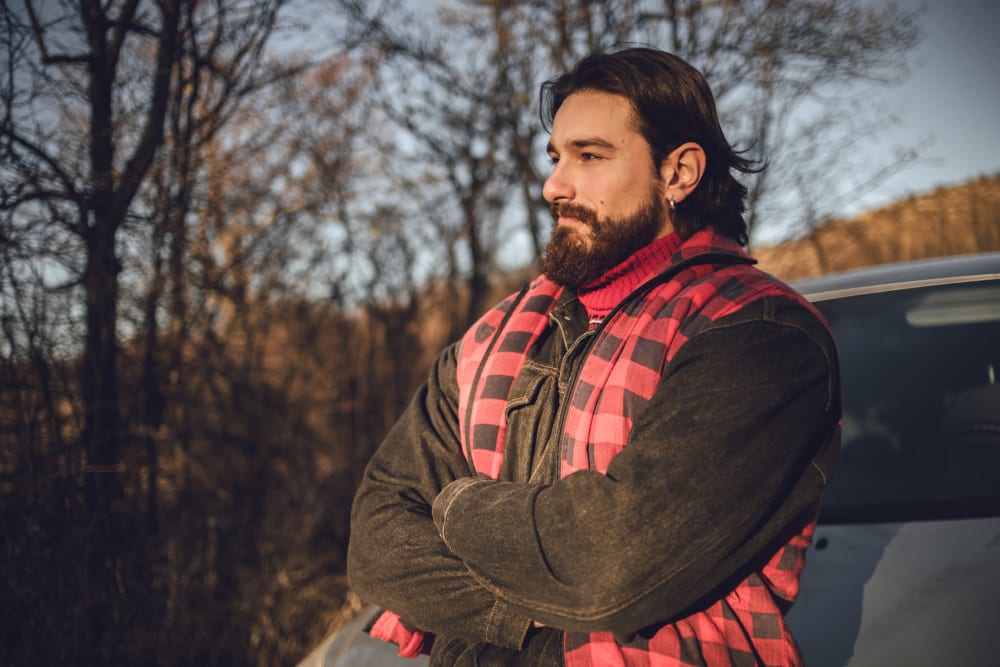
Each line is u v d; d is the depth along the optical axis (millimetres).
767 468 868
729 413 874
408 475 1164
